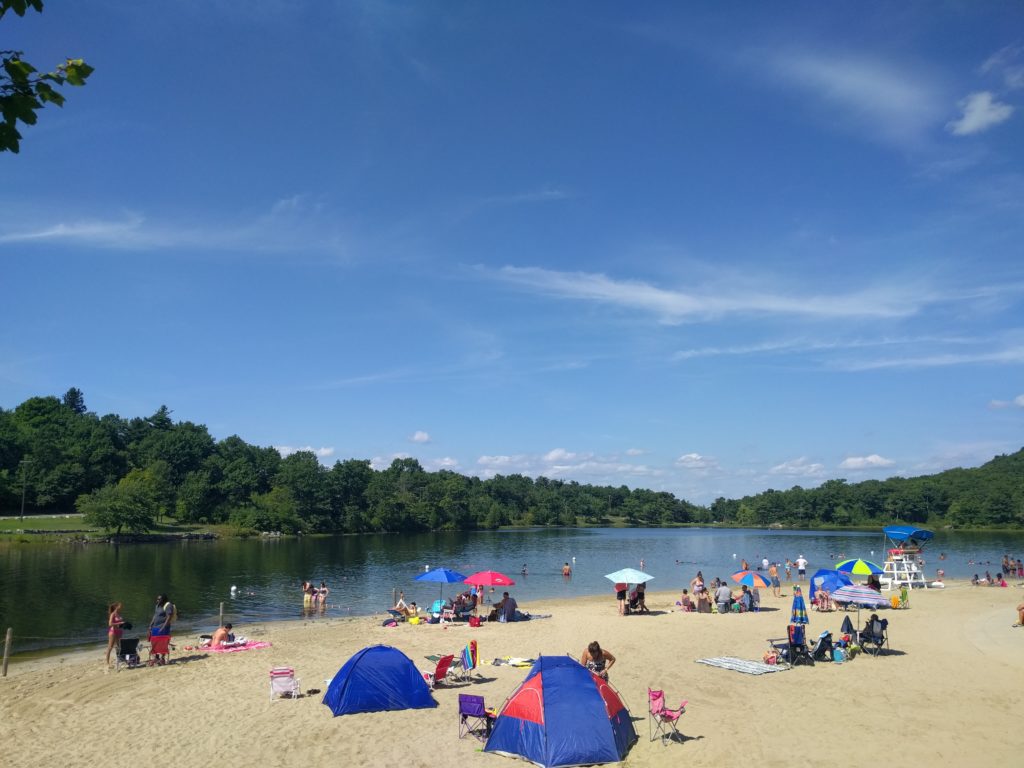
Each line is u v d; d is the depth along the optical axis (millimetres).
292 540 124438
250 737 15594
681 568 75500
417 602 45000
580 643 27000
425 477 194125
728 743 14773
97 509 101750
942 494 180875
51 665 24688
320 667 22875
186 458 146125
